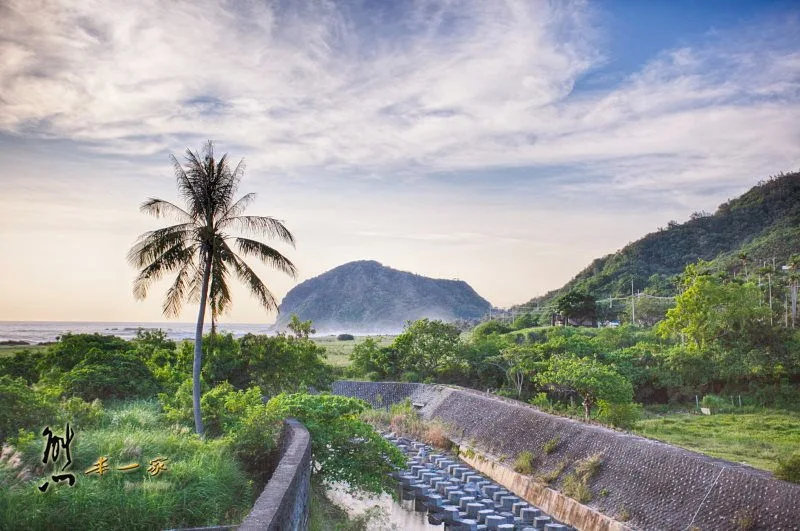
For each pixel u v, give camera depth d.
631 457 25.44
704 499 20.91
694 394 59.97
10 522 13.37
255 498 19.03
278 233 26.78
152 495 15.11
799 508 17.86
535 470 30.09
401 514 26.25
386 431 46.81
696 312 66.81
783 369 57.78
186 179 26.36
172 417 27.61
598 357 62.31
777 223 165.88
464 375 64.81
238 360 43.34
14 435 20.80
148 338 50.97
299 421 24.19
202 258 26.72
